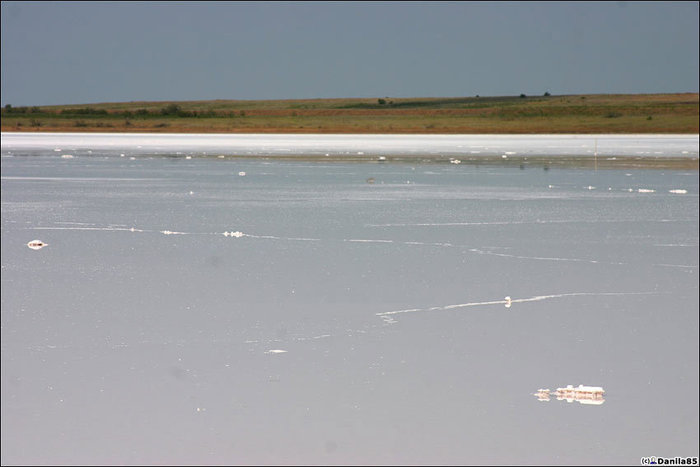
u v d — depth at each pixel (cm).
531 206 4984
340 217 4525
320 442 1652
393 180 6656
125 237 3881
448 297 2756
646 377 2003
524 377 2006
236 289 2852
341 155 9825
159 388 1922
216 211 4762
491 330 2380
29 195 5538
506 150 10738
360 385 1947
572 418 1759
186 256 3416
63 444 1647
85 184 6262
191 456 1605
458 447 1636
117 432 1705
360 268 3198
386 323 2448
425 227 4169
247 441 1666
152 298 2730
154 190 5866
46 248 3591
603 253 3484
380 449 1633
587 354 2164
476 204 5088
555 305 2650
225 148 11338
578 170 7588
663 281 2970
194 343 2247
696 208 4856
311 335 2328
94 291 2814
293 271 3144
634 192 5719
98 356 2139
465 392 1903
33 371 2027
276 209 4853
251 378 1992
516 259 3369
